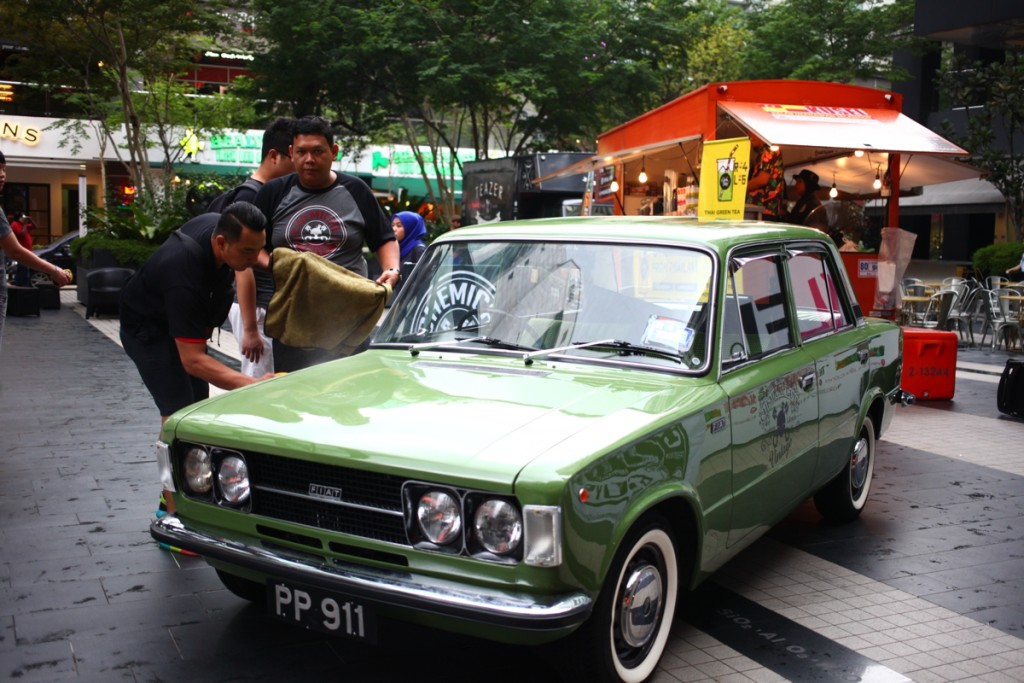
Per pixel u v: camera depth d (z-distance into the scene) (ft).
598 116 87.81
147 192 69.72
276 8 75.51
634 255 14.11
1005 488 22.13
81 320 56.95
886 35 98.37
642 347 13.25
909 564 16.96
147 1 72.23
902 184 40.01
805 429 15.51
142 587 14.94
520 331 14.05
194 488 12.21
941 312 50.29
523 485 9.83
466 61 75.72
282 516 11.50
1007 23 65.98
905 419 30.32
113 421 27.53
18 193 123.24
